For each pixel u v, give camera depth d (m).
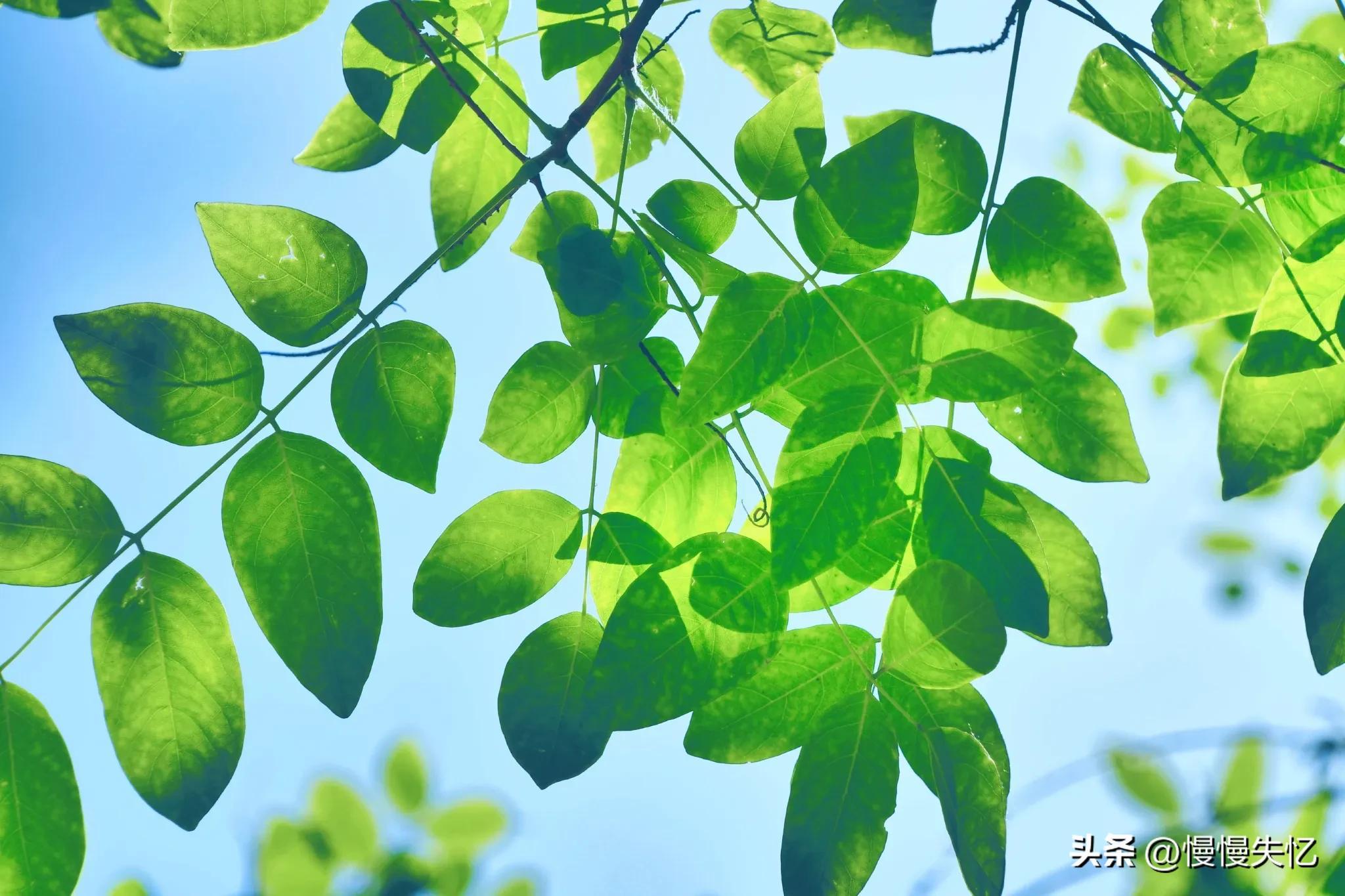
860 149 0.81
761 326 0.81
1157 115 0.85
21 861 0.82
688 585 0.81
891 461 0.81
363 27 0.85
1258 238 0.83
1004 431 0.83
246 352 0.83
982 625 0.80
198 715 0.82
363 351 0.83
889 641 0.81
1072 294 0.83
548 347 0.84
